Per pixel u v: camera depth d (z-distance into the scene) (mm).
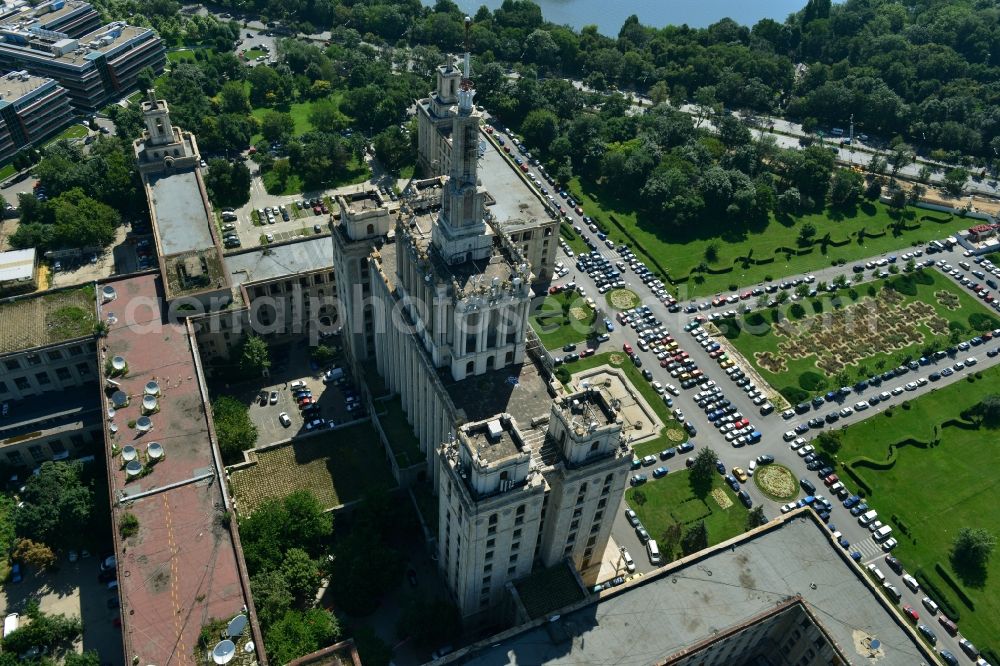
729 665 165000
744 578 153250
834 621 148125
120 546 154500
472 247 161000
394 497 187500
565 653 140125
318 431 198875
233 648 139000
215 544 157000
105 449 181500
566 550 163125
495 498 134875
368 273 198000
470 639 168625
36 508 172625
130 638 140500
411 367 179000
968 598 183000
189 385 190500
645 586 150875
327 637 155750
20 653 158500
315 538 175375
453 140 146375
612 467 146625
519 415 157250
